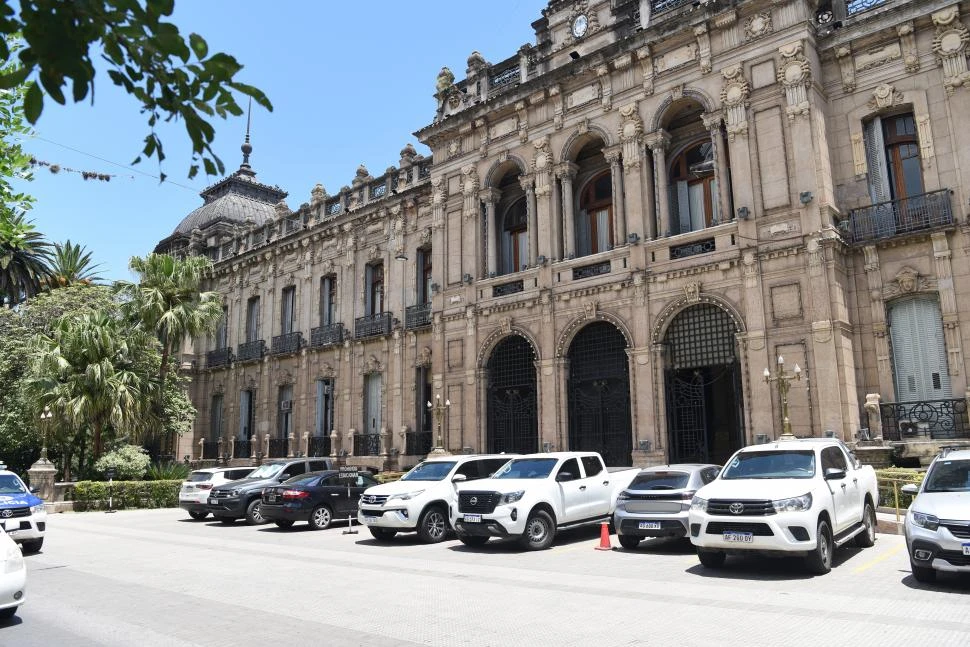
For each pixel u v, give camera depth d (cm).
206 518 2358
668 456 2127
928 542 922
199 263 3400
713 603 884
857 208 2008
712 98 2167
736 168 2092
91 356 2944
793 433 1886
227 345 4128
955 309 1838
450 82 2970
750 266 2022
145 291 3231
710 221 2298
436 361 2773
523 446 2519
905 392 1909
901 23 1981
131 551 1541
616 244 2319
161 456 4028
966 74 1884
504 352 2627
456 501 1552
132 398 2942
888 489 1603
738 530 1055
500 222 2788
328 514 1975
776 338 1956
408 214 3180
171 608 947
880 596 897
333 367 3412
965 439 1769
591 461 1612
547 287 2459
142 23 344
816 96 2023
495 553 1390
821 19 2159
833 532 1093
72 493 2767
